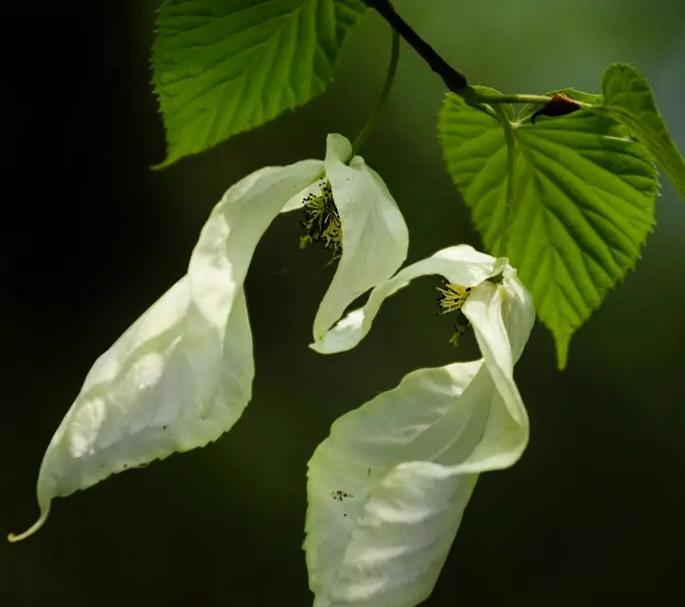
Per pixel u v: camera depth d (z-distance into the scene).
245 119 1.29
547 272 1.33
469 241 1.98
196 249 1.23
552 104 1.28
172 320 1.22
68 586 1.87
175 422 1.21
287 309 1.96
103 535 1.90
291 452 1.92
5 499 1.86
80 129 1.82
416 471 1.21
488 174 1.33
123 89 1.84
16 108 1.77
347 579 1.20
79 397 1.22
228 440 1.92
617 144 1.31
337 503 1.23
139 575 1.88
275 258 1.97
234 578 1.88
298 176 1.24
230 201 1.23
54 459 1.21
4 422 1.85
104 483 1.91
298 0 1.27
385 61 1.99
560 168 1.32
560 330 1.34
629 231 1.32
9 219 1.81
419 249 1.98
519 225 1.33
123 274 1.88
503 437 1.22
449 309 1.29
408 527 1.20
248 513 1.90
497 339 1.23
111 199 1.87
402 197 1.98
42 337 1.86
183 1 1.27
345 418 1.23
